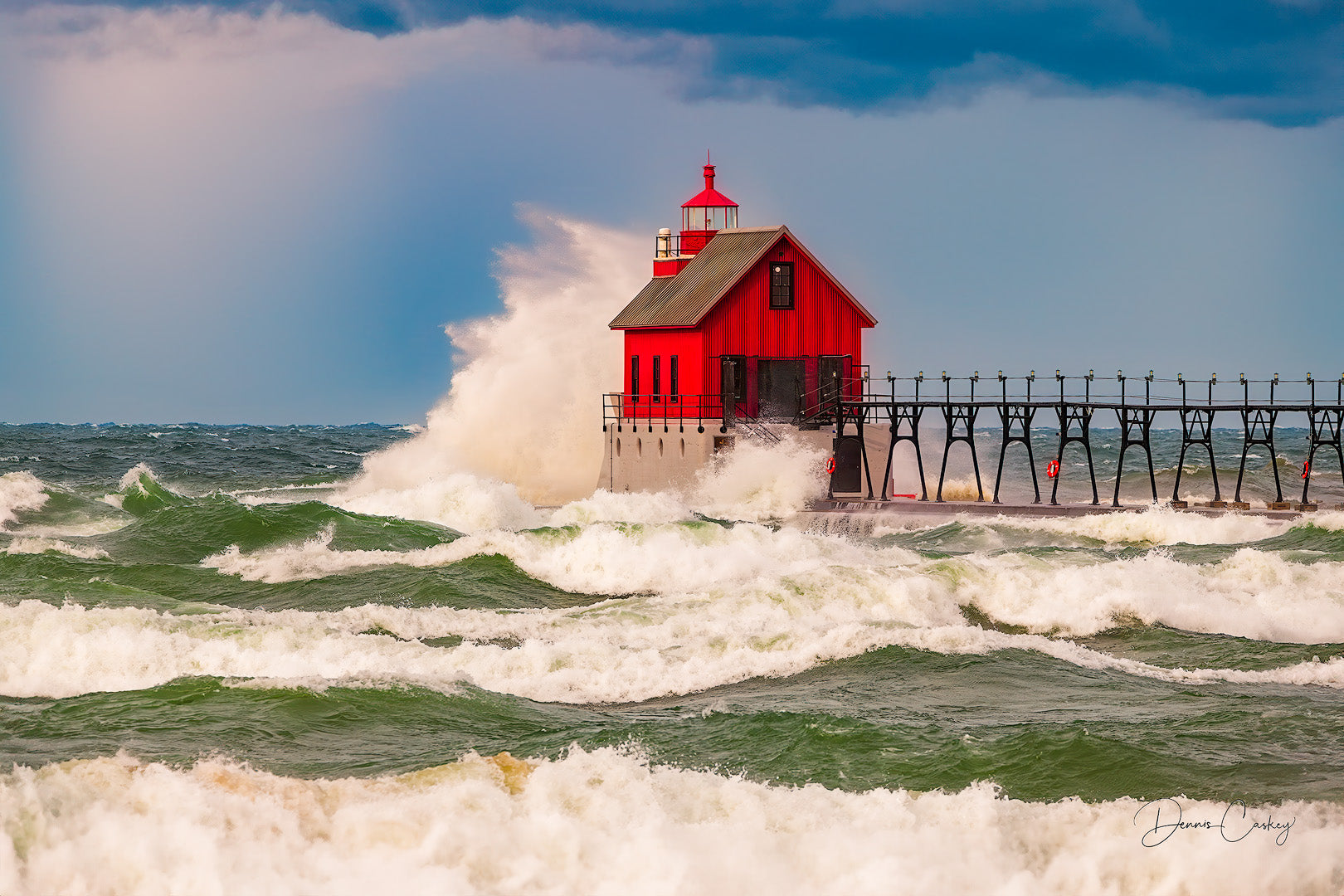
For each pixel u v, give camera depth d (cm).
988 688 6250
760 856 3847
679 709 5875
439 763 4753
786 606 7956
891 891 3700
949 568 8525
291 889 3566
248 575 9806
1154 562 9169
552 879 3703
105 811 3859
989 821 4156
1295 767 4812
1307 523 11419
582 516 13412
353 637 6806
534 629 7594
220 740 4922
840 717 5416
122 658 6362
